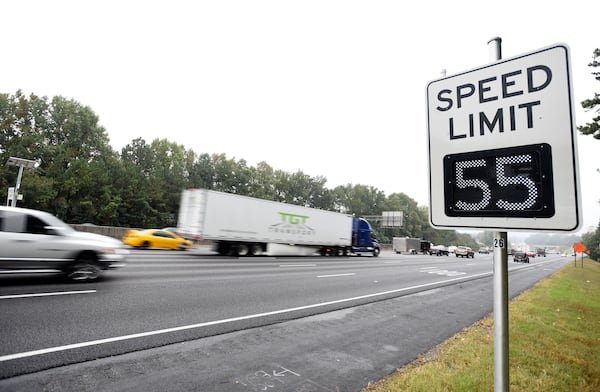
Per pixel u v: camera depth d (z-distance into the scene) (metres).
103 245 8.66
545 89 1.76
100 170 44.31
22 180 36.91
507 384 1.76
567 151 1.64
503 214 1.80
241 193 67.75
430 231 110.38
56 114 48.47
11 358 3.94
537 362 4.38
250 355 4.55
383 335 5.80
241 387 3.61
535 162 1.73
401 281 13.45
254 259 19.48
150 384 3.57
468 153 2.01
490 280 15.54
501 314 1.79
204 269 13.02
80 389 3.38
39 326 5.02
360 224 31.69
